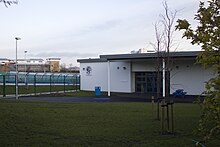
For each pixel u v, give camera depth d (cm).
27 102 2030
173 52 2650
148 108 1748
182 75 3366
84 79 4234
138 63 3734
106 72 4012
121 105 1953
